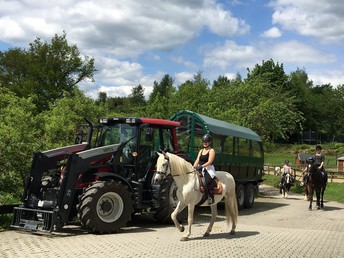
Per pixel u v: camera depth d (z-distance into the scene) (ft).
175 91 124.06
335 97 324.39
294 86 312.09
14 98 51.78
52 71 148.66
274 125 102.06
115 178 37.32
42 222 33.96
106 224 34.53
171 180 41.14
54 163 38.11
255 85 114.11
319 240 33.91
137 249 28.14
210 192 33.45
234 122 88.17
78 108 64.28
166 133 44.21
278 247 30.19
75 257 25.45
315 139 339.98
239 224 44.39
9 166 41.55
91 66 159.84
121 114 70.38
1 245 28.99
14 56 164.35
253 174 67.31
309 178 64.39
